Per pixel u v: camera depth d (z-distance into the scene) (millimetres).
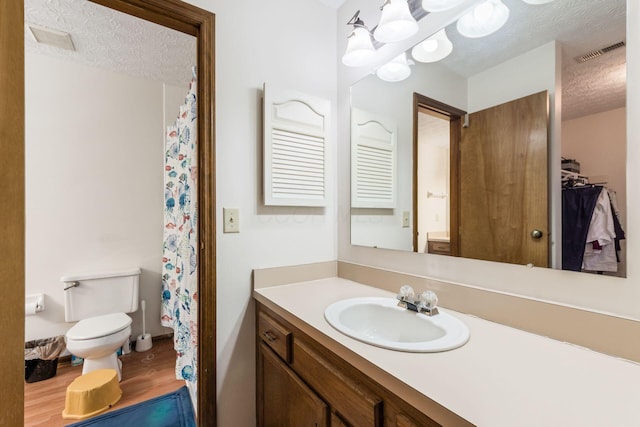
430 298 1018
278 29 1474
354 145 1585
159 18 1213
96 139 2357
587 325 774
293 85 1521
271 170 1384
